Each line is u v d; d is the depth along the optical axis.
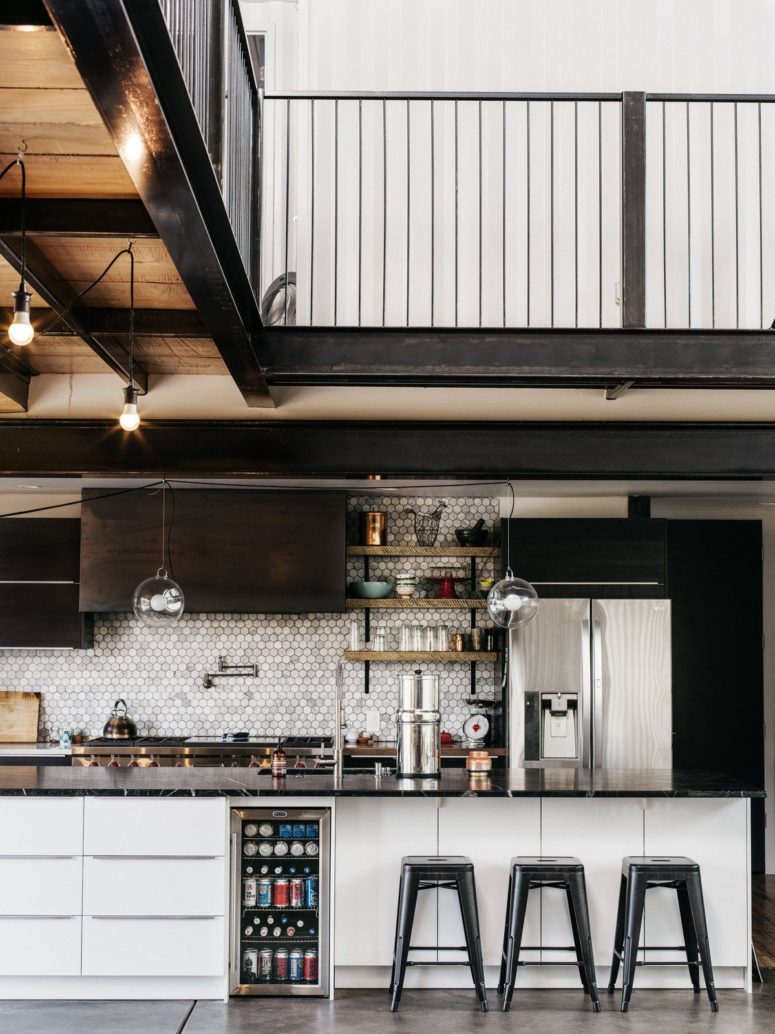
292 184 7.53
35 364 5.99
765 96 5.57
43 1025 4.97
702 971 5.38
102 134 3.33
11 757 7.70
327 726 8.27
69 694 8.29
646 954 5.58
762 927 6.81
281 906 5.50
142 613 5.74
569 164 7.50
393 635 8.33
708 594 8.71
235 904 5.44
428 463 6.19
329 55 7.51
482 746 7.94
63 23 2.30
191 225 3.43
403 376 5.55
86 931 5.38
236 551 7.79
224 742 7.80
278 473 6.20
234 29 4.32
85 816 5.42
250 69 4.98
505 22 7.52
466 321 7.46
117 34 2.35
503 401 6.18
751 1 7.56
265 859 5.59
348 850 5.59
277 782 5.71
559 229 7.48
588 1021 5.04
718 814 5.65
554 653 7.54
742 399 6.20
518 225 7.48
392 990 5.30
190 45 3.12
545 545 7.78
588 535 7.78
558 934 5.59
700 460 6.21
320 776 6.09
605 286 7.46
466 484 7.57
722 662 8.67
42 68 2.90
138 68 2.50
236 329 4.52
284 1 7.55
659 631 7.57
